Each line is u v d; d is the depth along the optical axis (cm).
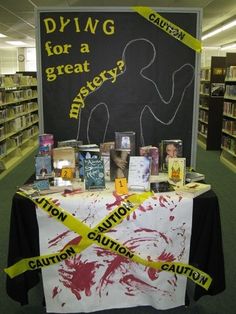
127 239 184
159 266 188
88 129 237
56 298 194
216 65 705
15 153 656
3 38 1191
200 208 183
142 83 232
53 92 231
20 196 183
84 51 226
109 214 179
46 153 217
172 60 229
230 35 1104
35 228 184
